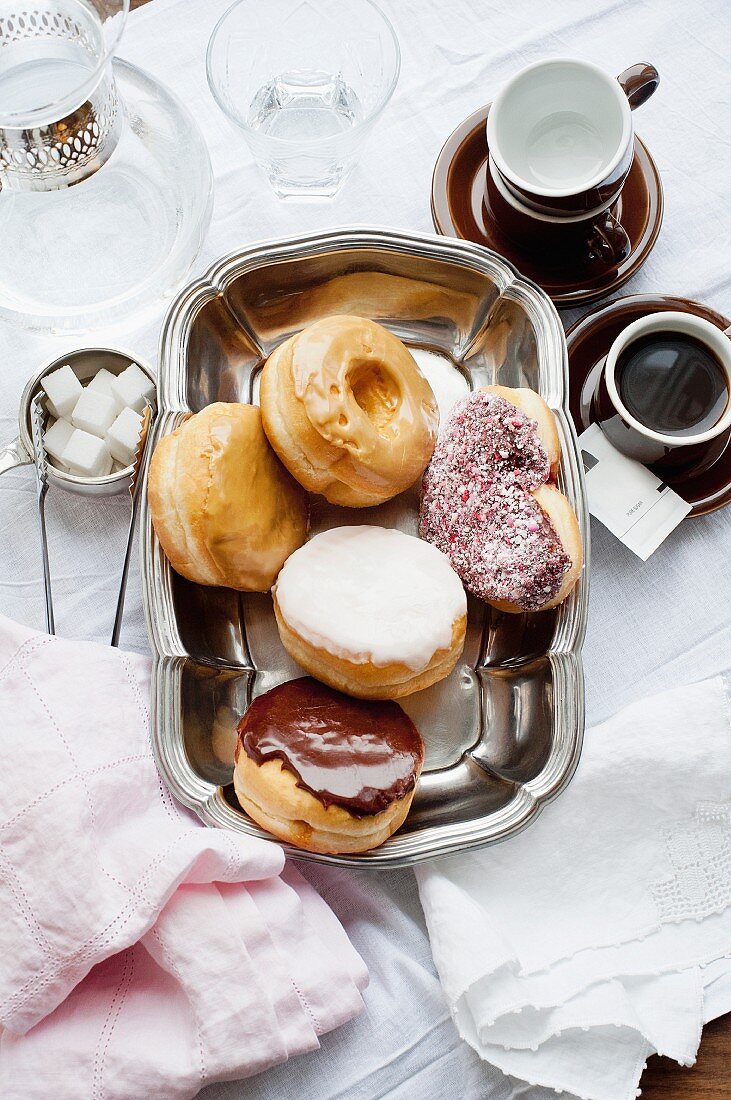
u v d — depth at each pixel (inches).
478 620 31.2
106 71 28.5
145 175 30.9
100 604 31.7
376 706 29.8
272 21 32.1
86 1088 28.6
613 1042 30.2
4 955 28.6
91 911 28.5
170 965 29.0
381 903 30.9
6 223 31.0
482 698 30.9
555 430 30.2
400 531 30.9
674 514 31.2
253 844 29.0
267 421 29.7
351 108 33.1
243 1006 28.8
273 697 29.6
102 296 31.2
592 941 30.8
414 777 29.0
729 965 31.0
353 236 30.6
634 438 30.4
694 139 33.1
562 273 31.7
